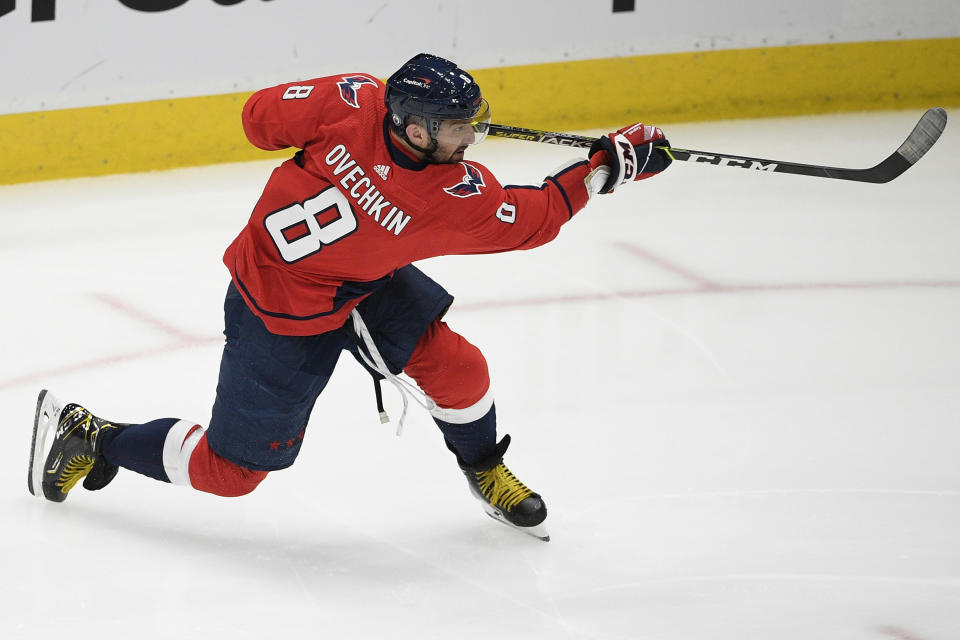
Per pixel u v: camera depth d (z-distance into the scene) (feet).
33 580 33.88
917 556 35.70
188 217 65.41
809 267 59.72
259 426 33.27
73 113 68.39
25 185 68.49
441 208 29.91
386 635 31.68
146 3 67.87
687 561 35.47
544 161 74.28
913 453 42.19
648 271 59.16
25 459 41.06
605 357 49.83
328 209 30.37
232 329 33.14
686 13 78.84
